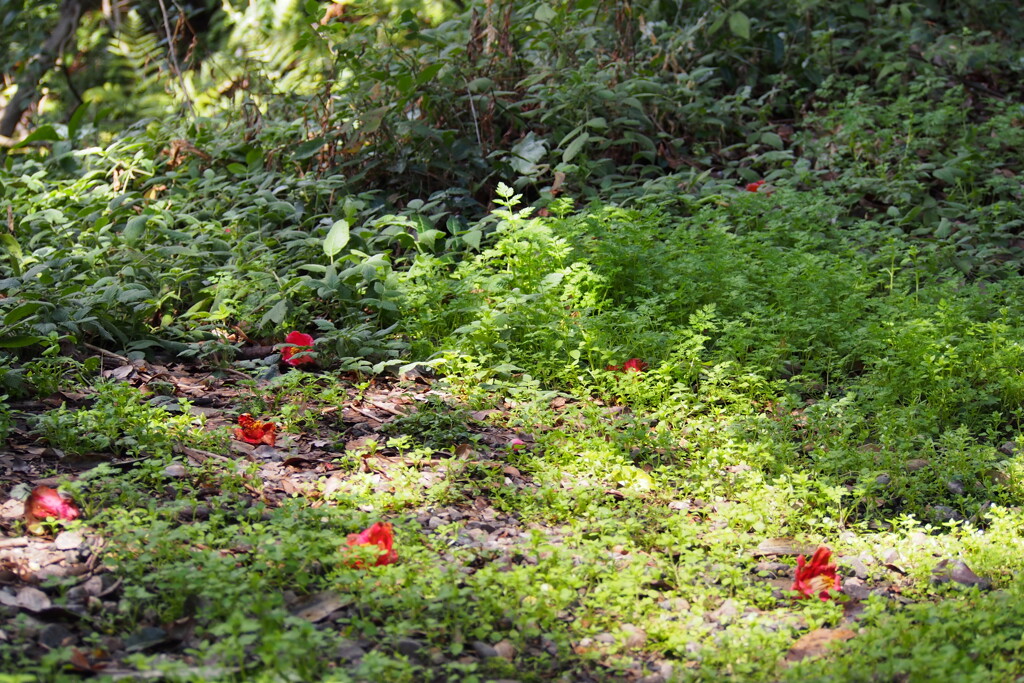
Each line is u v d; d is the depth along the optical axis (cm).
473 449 398
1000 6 909
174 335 507
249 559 297
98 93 1083
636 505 353
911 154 717
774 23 853
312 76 875
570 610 294
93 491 325
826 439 411
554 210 558
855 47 878
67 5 1118
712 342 520
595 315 524
